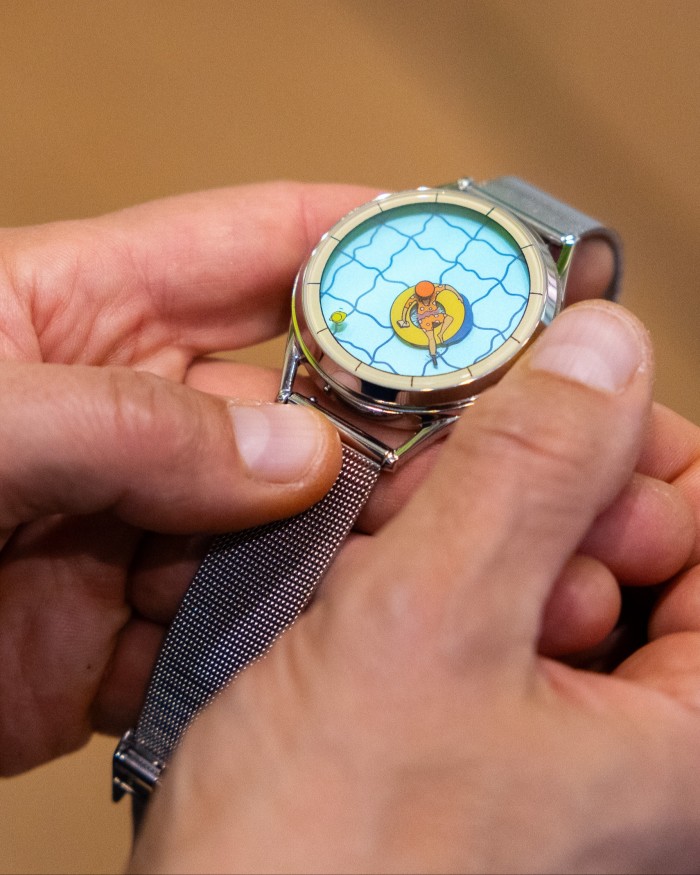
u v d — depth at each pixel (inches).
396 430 8.4
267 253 9.1
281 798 6.8
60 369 7.8
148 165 10.9
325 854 6.8
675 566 8.2
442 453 7.2
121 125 11.0
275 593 8.2
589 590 7.8
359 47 11.2
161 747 8.1
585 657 8.6
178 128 11.0
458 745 6.8
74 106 11.0
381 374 8.3
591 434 7.0
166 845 6.9
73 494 7.9
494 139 10.9
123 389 7.7
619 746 6.9
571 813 6.9
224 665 8.1
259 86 11.1
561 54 11.0
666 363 10.3
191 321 9.2
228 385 9.2
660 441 8.6
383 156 10.9
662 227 10.6
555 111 10.9
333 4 11.3
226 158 10.9
